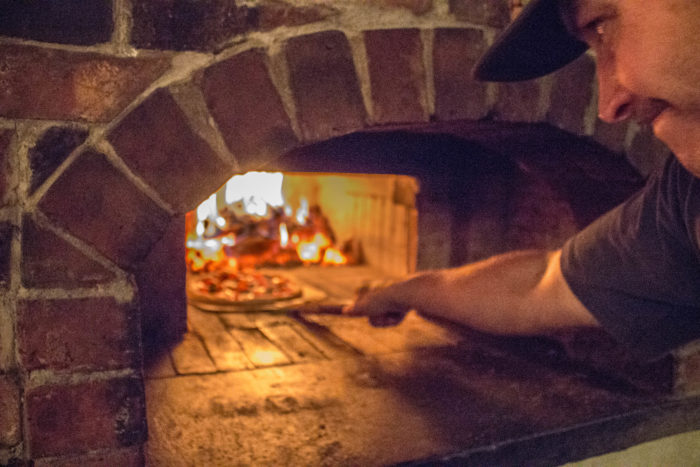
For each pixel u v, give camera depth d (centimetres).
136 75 78
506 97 102
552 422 109
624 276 79
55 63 74
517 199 167
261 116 86
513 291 89
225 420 107
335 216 322
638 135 116
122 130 78
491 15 99
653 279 76
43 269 74
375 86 93
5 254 73
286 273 271
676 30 33
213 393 121
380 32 92
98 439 77
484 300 90
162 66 79
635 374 130
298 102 88
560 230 150
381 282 103
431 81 96
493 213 175
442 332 172
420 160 170
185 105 81
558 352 150
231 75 83
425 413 112
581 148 118
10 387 74
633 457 119
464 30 97
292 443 98
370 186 283
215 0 81
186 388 123
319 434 102
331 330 172
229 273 234
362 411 113
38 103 73
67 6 73
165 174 80
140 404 79
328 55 89
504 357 150
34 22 72
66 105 75
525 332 89
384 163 163
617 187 127
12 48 71
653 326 80
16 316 74
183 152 81
